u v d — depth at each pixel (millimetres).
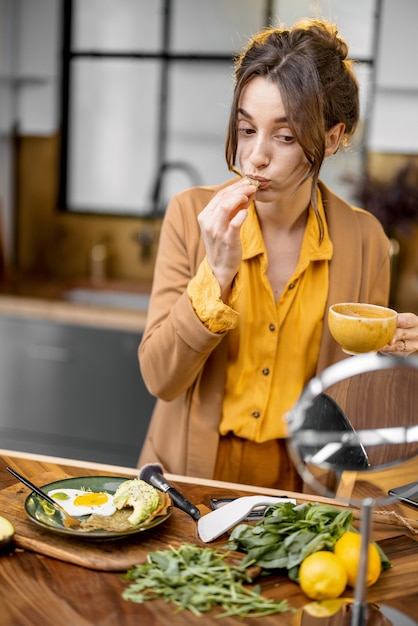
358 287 1727
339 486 1368
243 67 1474
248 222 1656
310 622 1087
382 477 1419
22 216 3967
